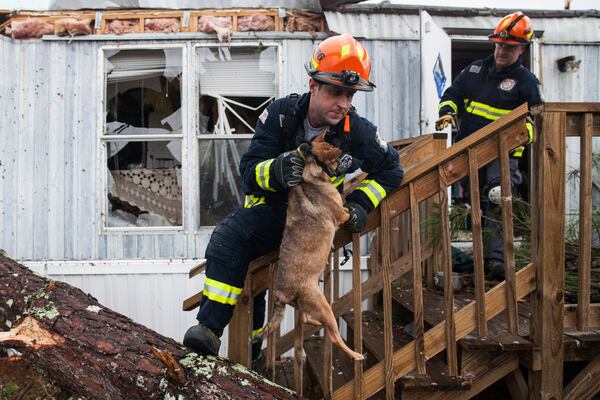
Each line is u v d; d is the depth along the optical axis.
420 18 4.61
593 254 3.43
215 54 4.79
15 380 2.84
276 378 3.56
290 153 2.05
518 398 2.62
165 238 4.70
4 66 4.62
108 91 4.80
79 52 4.70
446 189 2.54
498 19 5.00
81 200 4.70
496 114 3.76
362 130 2.26
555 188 2.48
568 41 5.01
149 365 2.07
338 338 2.06
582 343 2.48
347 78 2.03
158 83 4.82
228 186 4.81
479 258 2.54
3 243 4.60
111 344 2.15
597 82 5.06
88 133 4.71
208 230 4.73
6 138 4.62
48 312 2.30
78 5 4.69
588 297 2.60
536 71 4.97
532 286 2.54
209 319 2.28
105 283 4.65
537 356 2.46
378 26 4.81
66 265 4.63
